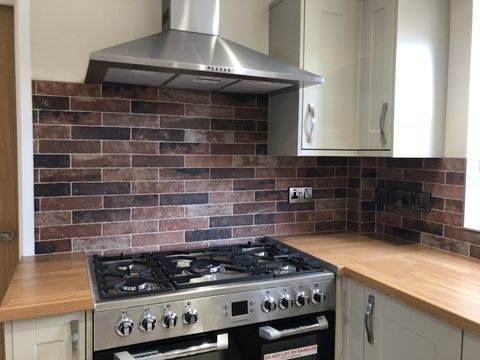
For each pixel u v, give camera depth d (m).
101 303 1.31
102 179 1.88
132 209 1.94
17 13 1.70
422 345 1.33
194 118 2.03
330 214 2.39
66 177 1.82
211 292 1.45
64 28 1.79
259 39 2.16
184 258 1.84
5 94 1.82
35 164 1.77
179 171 2.02
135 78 1.72
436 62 1.89
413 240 2.12
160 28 1.94
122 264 1.73
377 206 2.35
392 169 2.24
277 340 1.59
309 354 1.65
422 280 1.49
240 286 1.50
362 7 2.00
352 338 1.66
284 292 1.58
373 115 1.94
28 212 1.76
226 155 2.12
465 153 1.84
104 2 1.85
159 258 1.81
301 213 2.32
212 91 2.05
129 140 1.91
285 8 2.02
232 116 2.11
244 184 2.17
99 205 1.88
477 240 1.79
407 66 1.83
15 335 1.22
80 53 1.81
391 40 1.83
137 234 1.95
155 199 1.98
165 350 1.38
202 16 1.80
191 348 1.40
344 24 1.98
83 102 1.82
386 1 1.85
